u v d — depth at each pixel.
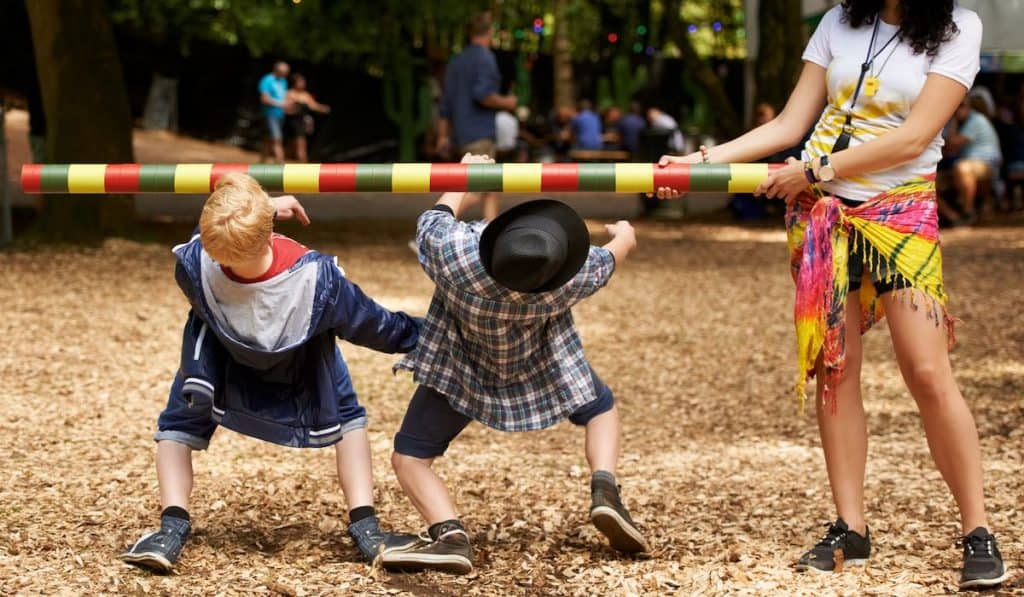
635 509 5.94
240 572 4.84
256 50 27.88
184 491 4.95
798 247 4.89
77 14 15.97
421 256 4.76
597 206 25.47
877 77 4.69
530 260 4.43
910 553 5.16
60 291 12.32
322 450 6.96
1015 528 5.41
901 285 4.70
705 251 17.91
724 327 11.69
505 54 38.22
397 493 6.16
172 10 25.75
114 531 5.32
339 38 28.72
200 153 31.30
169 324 10.83
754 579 4.80
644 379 9.47
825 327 4.71
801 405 4.79
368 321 4.81
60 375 8.79
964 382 9.09
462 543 4.90
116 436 7.20
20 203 20.33
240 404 4.89
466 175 4.78
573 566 5.04
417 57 34.88
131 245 15.77
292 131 30.48
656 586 4.75
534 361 4.89
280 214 4.90
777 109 22.58
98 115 16.05
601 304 12.94
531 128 33.44
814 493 6.21
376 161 34.94
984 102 21.25
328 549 5.21
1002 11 18.20
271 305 4.64
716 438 7.64
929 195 4.75
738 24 40.47
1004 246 17.36
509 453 7.12
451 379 4.86
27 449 6.80
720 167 4.75
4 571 4.71
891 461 6.86
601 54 40.00
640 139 24.95
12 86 27.75
